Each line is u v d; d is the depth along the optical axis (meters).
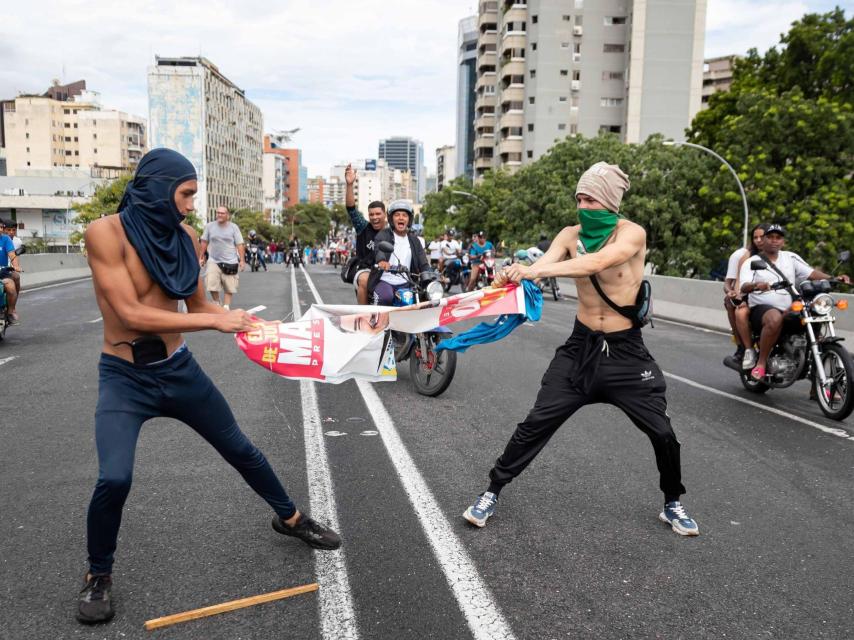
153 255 2.74
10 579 3.07
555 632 2.71
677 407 6.76
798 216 31.08
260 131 157.12
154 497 4.03
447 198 77.88
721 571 3.26
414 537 3.55
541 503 4.08
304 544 3.45
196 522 3.69
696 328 14.27
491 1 95.00
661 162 36.84
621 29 78.50
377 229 7.97
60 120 131.88
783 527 3.81
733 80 39.94
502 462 3.71
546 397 3.65
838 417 6.20
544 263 3.52
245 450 3.13
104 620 2.73
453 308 3.77
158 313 2.69
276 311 14.70
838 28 34.56
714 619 2.84
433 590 3.01
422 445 5.18
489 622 2.77
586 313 3.62
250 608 2.84
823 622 2.83
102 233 2.65
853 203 29.89
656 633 2.72
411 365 7.11
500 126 84.88
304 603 2.89
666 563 3.33
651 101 74.31
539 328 13.04
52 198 96.12
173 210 2.74
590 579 3.15
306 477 4.41
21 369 7.85
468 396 6.95
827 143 31.80
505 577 3.15
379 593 2.98
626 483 4.45
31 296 17.36
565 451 5.12
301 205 157.38
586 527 3.74
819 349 6.45
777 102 32.19
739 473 4.75
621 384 3.56
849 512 4.05
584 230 3.51
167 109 111.69
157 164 2.73
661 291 17.19
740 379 8.33
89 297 17.16
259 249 37.97
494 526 3.72
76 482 4.28
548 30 78.56
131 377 2.81
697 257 33.94
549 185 42.91
